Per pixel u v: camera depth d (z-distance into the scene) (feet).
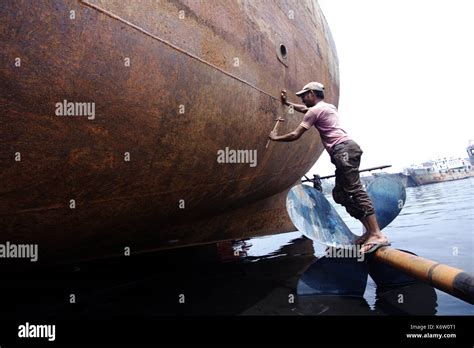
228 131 10.25
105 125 6.95
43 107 6.03
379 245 9.61
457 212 28.27
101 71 6.51
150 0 7.27
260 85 11.40
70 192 7.30
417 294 9.24
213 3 9.26
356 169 10.07
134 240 11.36
